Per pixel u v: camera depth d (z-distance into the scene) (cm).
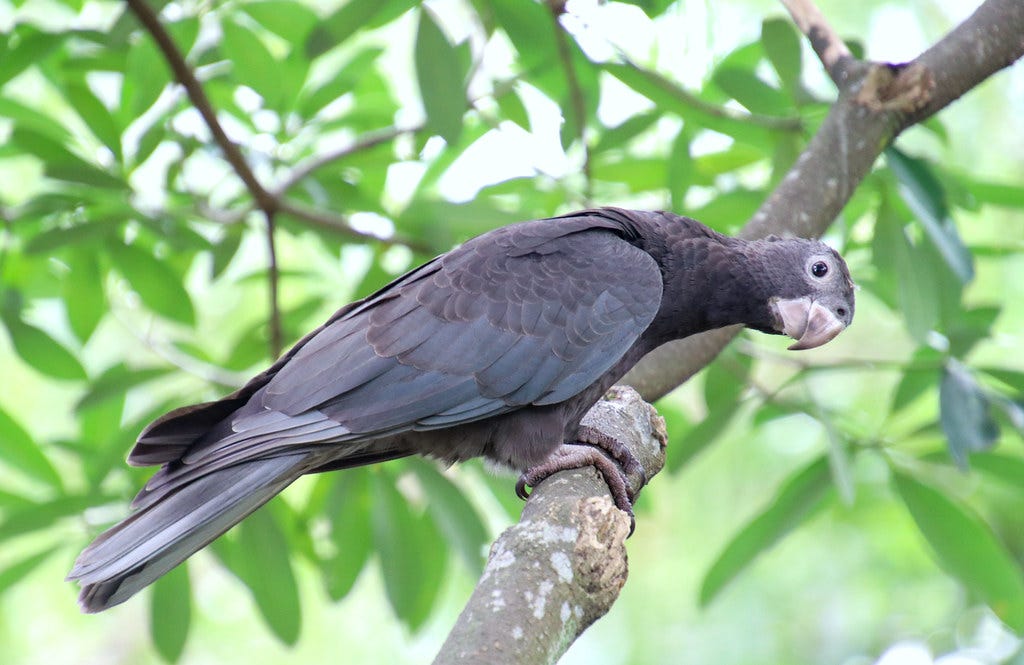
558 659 560
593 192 1012
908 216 950
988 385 962
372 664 1692
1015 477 950
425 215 958
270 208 968
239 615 1756
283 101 937
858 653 1499
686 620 1595
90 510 937
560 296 768
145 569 651
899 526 1470
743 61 957
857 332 1585
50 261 1029
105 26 1053
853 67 864
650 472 770
